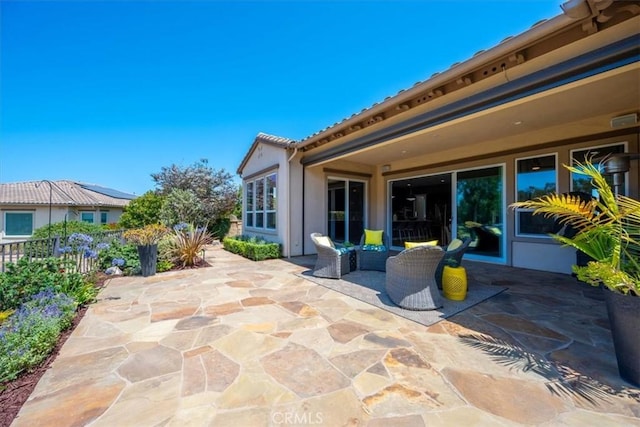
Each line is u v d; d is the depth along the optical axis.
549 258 6.12
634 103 4.45
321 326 3.36
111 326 3.40
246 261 8.04
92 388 2.21
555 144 5.84
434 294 3.91
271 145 9.29
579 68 3.03
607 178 5.31
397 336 3.09
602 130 5.24
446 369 2.45
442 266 4.79
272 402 2.05
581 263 5.52
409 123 5.13
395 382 2.27
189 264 7.16
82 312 3.87
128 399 2.08
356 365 2.52
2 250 4.16
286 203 8.44
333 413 1.94
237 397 2.10
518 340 2.98
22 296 3.81
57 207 16.48
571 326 3.32
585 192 5.37
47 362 2.59
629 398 2.05
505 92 3.66
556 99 4.26
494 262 7.02
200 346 2.89
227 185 16.92
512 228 6.65
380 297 4.44
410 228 10.12
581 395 2.09
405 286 3.97
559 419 1.86
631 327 2.18
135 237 6.46
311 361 2.59
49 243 5.01
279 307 4.03
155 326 3.40
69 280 4.22
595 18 2.66
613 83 3.69
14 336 2.53
